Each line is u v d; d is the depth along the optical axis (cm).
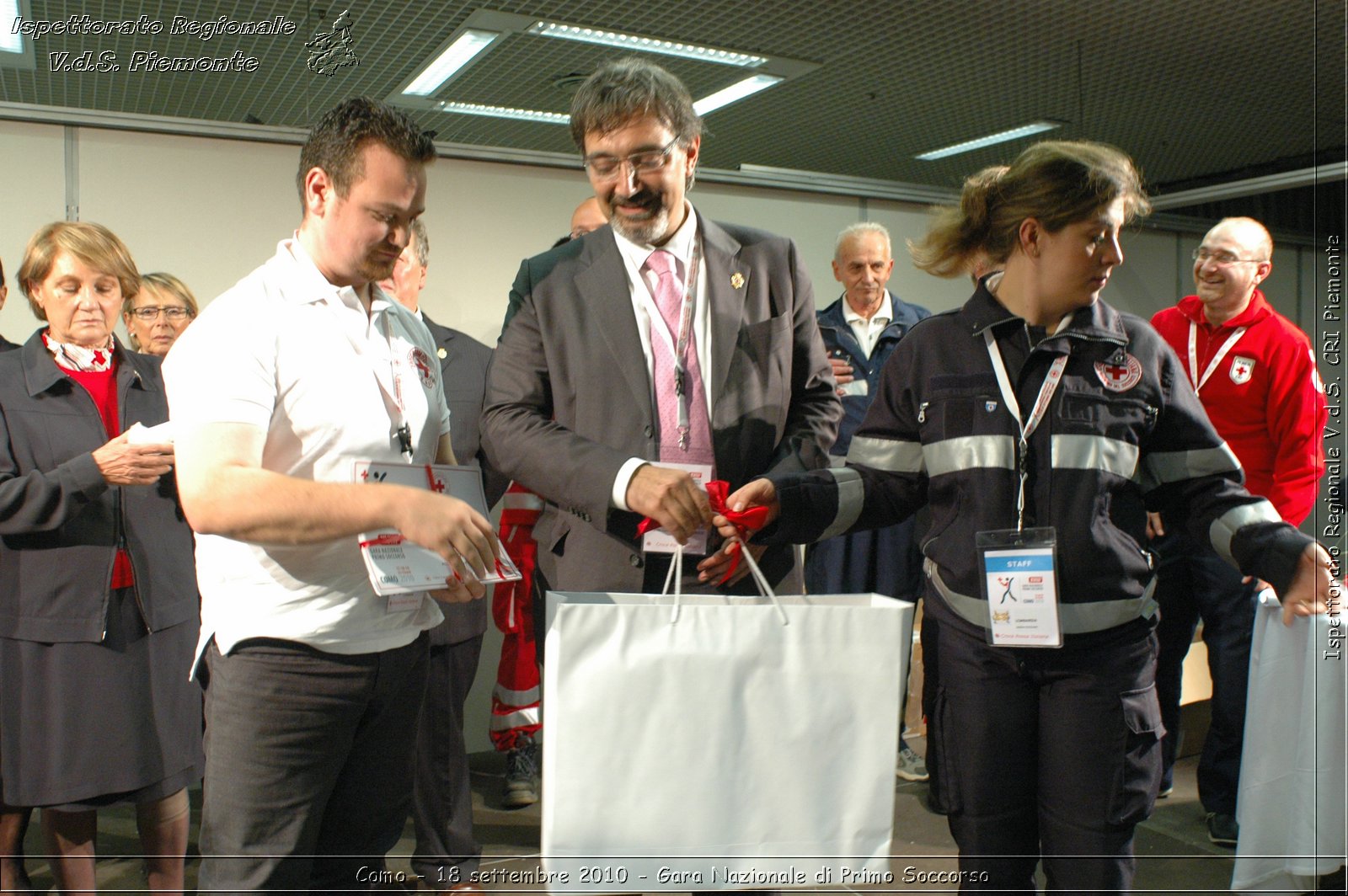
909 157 729
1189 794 311
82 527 201
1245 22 473
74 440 207
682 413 162
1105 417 143
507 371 170
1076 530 140
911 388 156
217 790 134
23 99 521
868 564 318
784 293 174
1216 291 278
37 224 259
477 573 125
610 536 157
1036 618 137
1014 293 149
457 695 225
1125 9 457
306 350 135
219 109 552
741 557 156
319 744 137
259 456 127
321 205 136
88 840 211
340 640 135
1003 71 538
